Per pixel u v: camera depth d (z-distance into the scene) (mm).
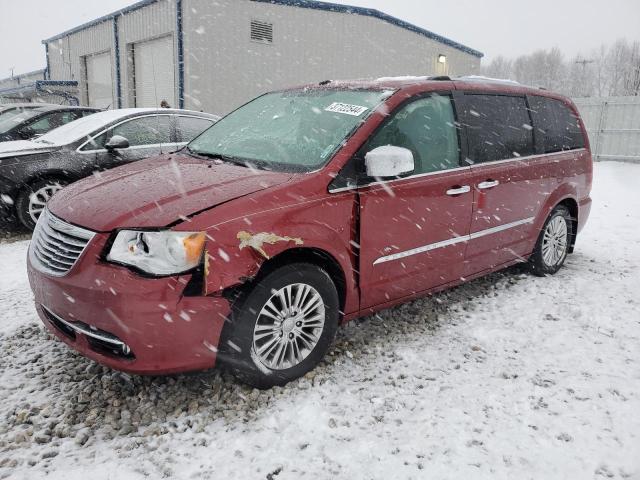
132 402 2783
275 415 2658
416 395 2871
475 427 2572
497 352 3379
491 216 4008
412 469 2279
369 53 18328
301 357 2996
